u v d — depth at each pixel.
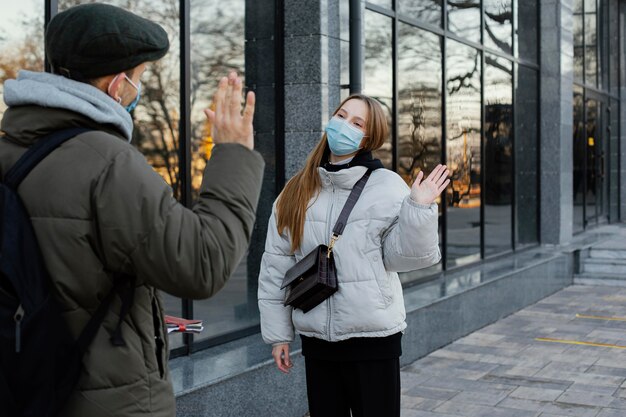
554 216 12.46
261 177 1.81
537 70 12.44
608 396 5.80
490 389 5.99
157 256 1.64
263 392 5.01
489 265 10.01
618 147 18.23
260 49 6.19
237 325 5.98
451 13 9.43
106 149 1.68
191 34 5.53
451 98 9.39
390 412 3.17
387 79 8.06
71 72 1.74
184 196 5.45
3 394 1.56
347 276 3.12
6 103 1.75
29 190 1.67
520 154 11.80
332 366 3.22
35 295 1.58
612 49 17.64
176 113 5.41
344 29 6.46
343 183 3.21
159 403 1.76
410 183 8.48
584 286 11.51
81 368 1.66
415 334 6.88
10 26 4.34
